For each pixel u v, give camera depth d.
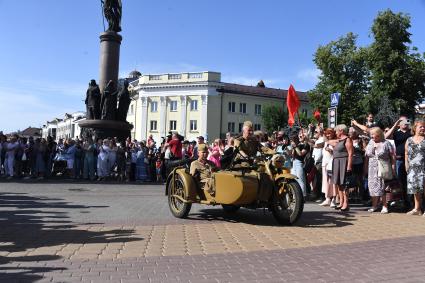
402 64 46.09
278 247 6.69
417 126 10.18
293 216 8.50
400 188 10.95
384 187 10.62
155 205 11.55
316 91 54.72
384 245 6.88
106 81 23.81
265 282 4.88
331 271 5.34
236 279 4.97
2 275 4.99
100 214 9.70
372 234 7.81
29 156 19.59
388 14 46.22
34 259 5.72
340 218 9.60
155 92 73.75
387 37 46.34
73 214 9.62
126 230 7.79
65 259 5.75
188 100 71.38
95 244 6.64
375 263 5.73
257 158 9.12
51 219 8.91
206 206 11.45
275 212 8.77
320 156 13.26
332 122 14.87
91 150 19.78
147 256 5.98
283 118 68.56
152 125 74.12
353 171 11.58
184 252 6.25
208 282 4.85
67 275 5.02
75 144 20.17
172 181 9.80
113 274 5.09
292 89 15.72
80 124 23.20
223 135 71.06
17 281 4.77
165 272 5.20
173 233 7.63
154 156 21.25
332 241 7.19
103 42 23.98
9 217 9.12
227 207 10.24
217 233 7.74
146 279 4.91
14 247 6.38
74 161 19.86
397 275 5.17
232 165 9.28
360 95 52.31
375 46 46.72
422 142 10.03
